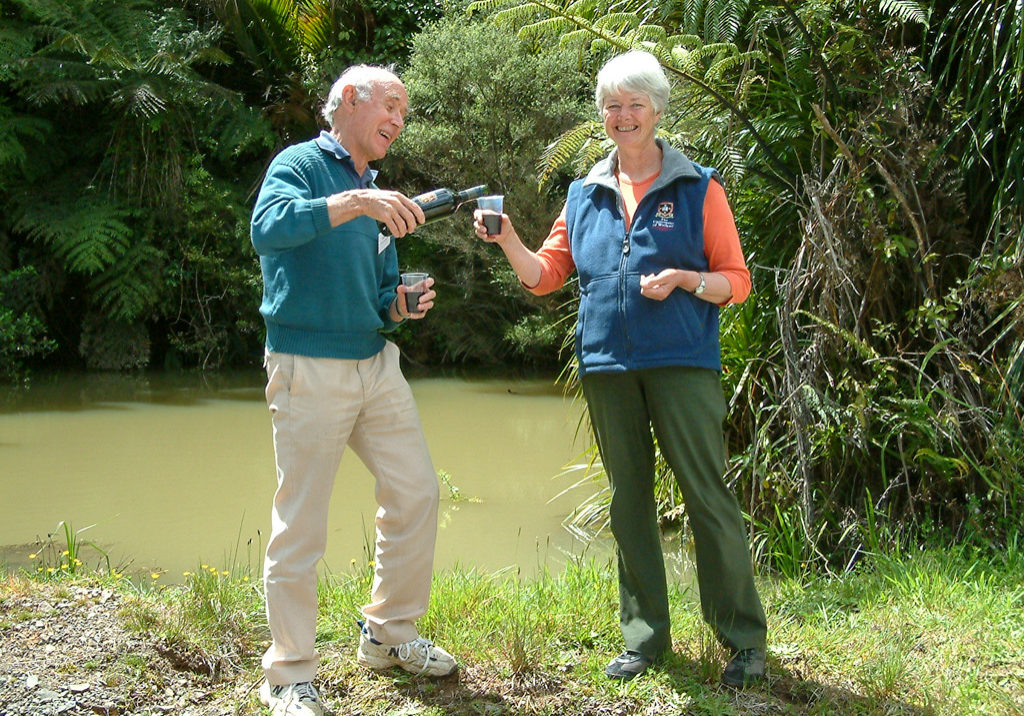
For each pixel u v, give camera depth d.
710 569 3.12
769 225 5.26
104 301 14.26
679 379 3.01
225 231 15.09
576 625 3.47
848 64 4.93
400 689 2.96
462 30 12.95
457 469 7.85
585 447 8.85
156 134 14.51
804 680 3.12
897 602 3.86
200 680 2.98
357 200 2.58
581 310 3.18
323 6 15.63
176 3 15.97
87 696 2.77
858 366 4.88
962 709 2.91
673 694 2.97
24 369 14.52
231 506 6.58
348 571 5.08
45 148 14.59
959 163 4.88
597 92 3.12
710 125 5.41
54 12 14.10
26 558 5.29
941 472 4.58
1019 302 4.42
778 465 4.95
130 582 4.16
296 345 2.80
